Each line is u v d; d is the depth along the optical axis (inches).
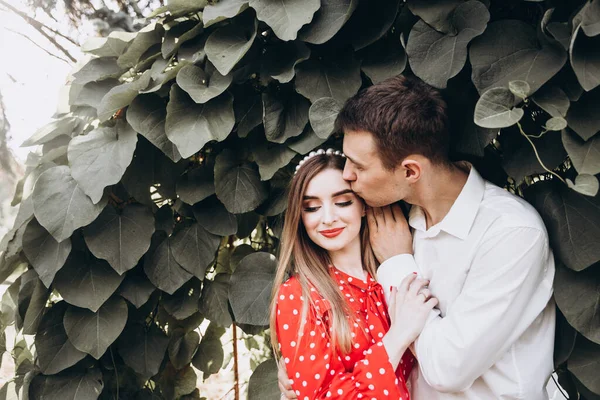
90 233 58.1
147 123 55.9
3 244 63.6
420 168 47.9
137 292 61.9
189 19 59.8
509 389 47.8
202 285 64.9
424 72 47.7
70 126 66.6
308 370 47.3
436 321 47.9
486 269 46.7
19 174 105.1
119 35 65.5
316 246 53.9
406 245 53.4
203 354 72.6
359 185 49.4
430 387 51.7
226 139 60.8
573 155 42.7
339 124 48.9
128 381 67.5
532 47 45.8
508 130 49.2
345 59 53.6
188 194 59.6
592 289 47.3
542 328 49.6
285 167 59.9
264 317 58.4
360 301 52.2
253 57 56.2
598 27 39.8
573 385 56.1
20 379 67.1
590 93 43.8
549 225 48.2
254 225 64.9
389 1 51.0
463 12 47.1
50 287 61.1
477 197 49.3
